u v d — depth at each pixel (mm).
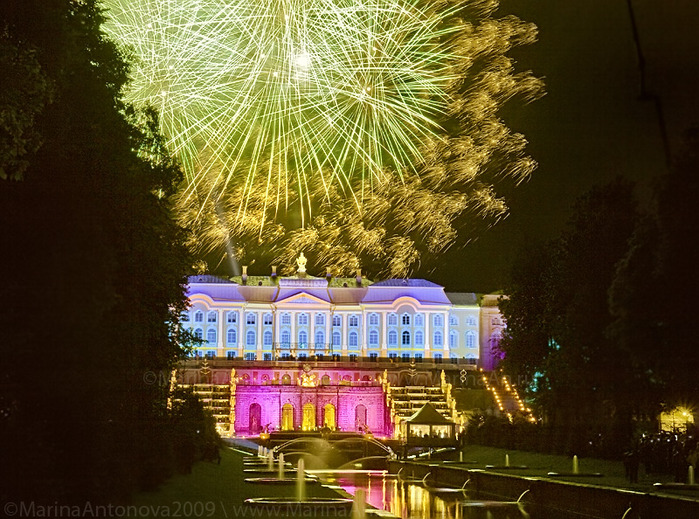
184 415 73438
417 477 91688
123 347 46750
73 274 34094
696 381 45812
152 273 57750
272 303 194875
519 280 94312
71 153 51094
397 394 161000
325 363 173000
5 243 34562
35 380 33281
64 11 45812
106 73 56562
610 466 70500
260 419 161625
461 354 197000
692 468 55125
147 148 63438
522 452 90250
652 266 43812
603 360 58625
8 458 32000
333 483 85688
